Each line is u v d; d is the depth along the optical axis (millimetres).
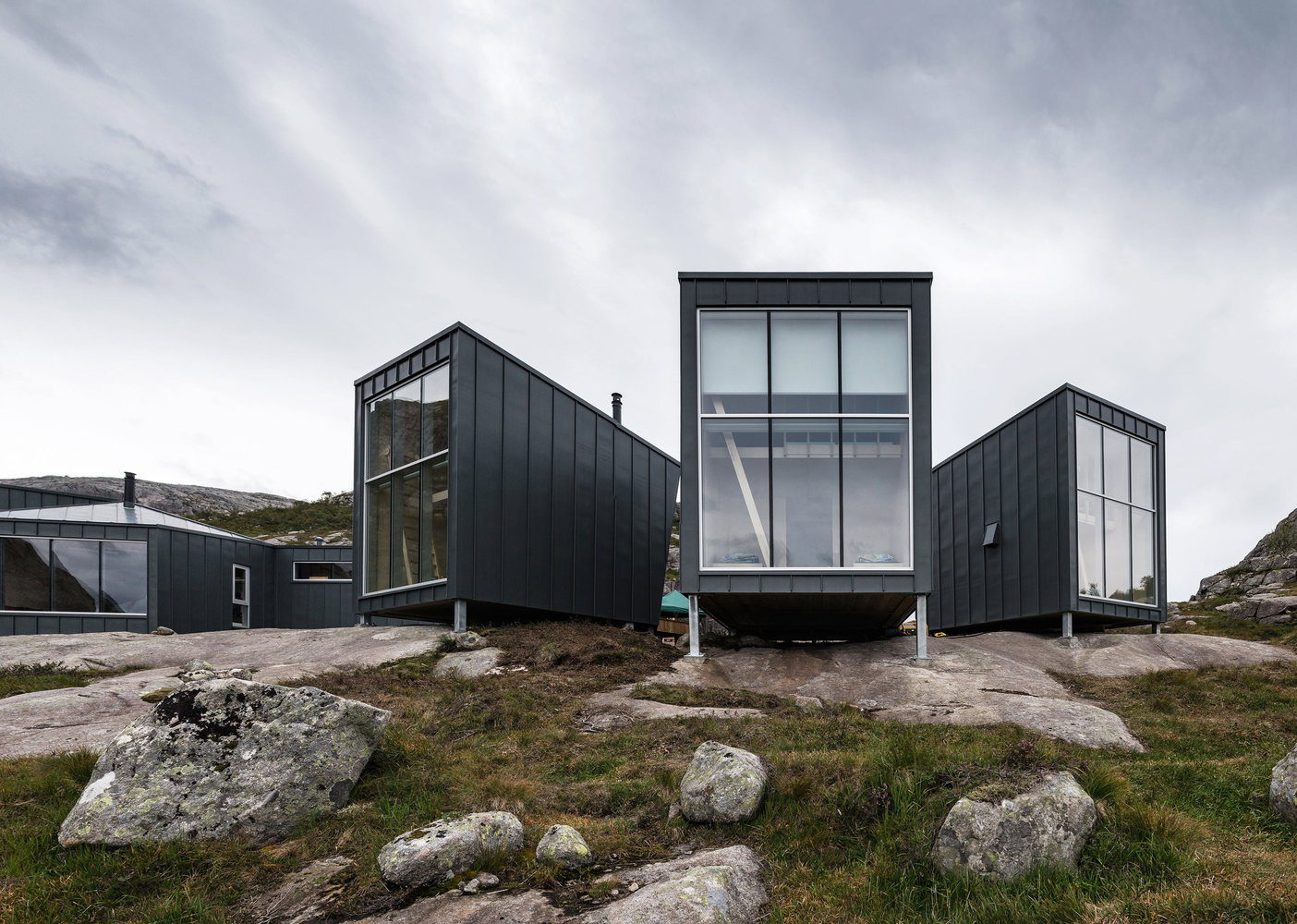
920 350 13969
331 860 5129
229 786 5641
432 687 11102
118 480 64875
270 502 68250
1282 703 10508
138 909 4523
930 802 5078
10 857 5012
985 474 19953
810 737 7941
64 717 8656
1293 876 4320
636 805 6137
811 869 4883
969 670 12406
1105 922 3873
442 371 15242
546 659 12656
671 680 11797
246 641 15148
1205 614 22328
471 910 4293
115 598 21719
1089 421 17578
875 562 13672
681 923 3959
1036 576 17562
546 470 17047
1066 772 5273
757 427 14039
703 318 14273
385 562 16516
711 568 13648
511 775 7043
